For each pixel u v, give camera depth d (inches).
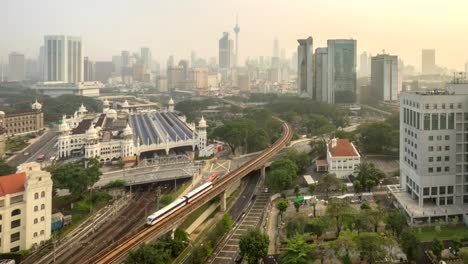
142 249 6574.8
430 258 7313.0
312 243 7829.7
